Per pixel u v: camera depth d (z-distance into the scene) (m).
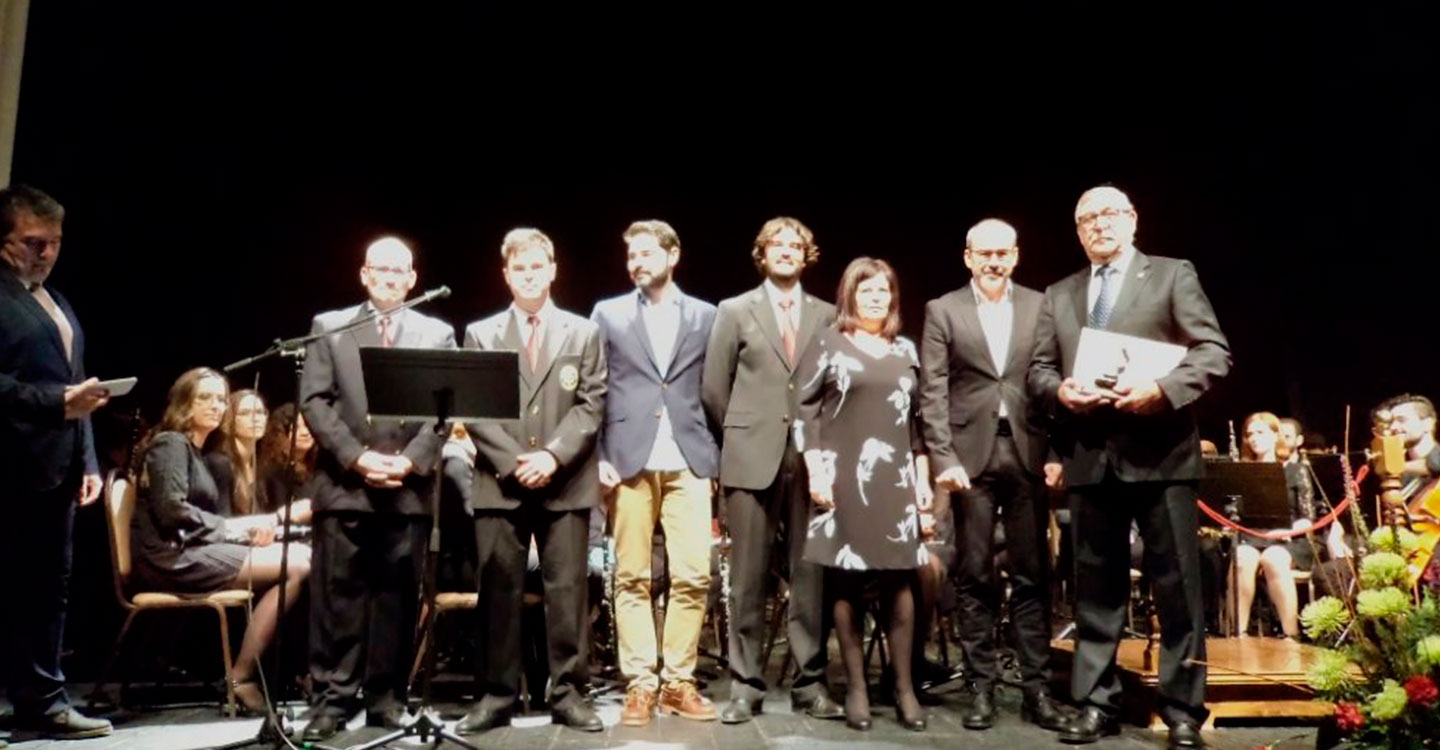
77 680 4.87
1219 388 7.30
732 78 7.57
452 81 7.39
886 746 3.38
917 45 7.52
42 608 3.59
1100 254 3.57
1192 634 3.34
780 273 3.95
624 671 3.77
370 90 7.30
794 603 3.89
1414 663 2.48
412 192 7.41
